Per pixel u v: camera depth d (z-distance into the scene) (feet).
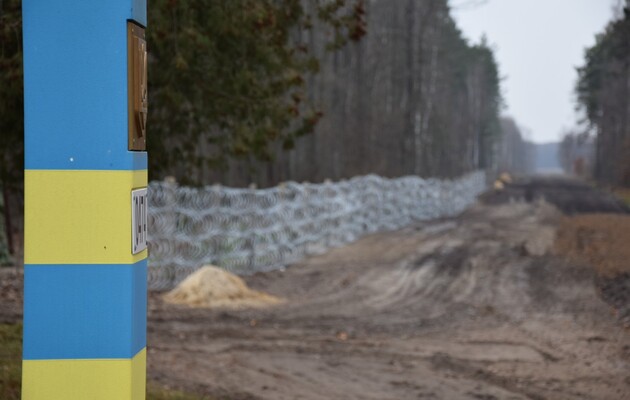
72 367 17.08
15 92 32.58
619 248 101.14
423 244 106.01
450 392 37.78
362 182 118.93
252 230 78.23
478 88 450.71
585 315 58.80
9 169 38.86
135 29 17.65
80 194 17.03
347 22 39.78
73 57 16.98
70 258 17.06
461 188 206.18
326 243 99.45
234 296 63.36
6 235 69.62
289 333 52.54
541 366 43.14
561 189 327.47
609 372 41.47
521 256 93.71
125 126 17.06
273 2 38.50
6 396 26.05
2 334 39.04
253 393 36.65
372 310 62.34
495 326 55.88
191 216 69.31
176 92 36.70
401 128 222.07
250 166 44.60
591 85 414.00
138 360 17.81
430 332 53.88
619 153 336.08
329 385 39.04
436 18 276.00
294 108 39.34
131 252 17.11
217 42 37.27
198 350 46.24
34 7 16.92
